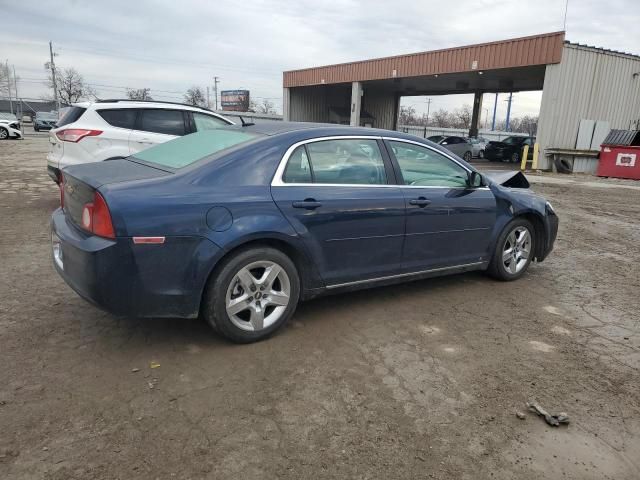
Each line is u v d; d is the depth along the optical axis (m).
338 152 3.84
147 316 3.12
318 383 3.00
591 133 20.19
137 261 2.97
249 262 3.34
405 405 2.80
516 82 29.50
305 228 3.54
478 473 2.29
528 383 3.09
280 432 2.52
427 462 2.35
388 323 3.95
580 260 6.15
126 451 2.34
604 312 4.36
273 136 3.62
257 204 3.33
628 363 3.40
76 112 7.46
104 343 3.41
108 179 3.16
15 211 7.65
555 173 19.00
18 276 4.66
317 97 37.28
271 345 3.48
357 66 29.62
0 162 15.06
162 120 7.81
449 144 27.08
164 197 3.06
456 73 24.23
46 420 2.54
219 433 2.50
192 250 3.12
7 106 73.69
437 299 4.54
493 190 4.81
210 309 3.28
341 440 2.48
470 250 4.69
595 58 19.45
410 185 4.19
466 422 2.66
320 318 4.00
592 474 2.32
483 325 3.98
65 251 3.19
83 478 2.16
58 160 7.27
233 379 3.01
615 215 9.73
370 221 3.87
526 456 2.42
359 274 3.94
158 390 2.86
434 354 3.44
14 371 3.00
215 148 3.61
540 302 4.56
